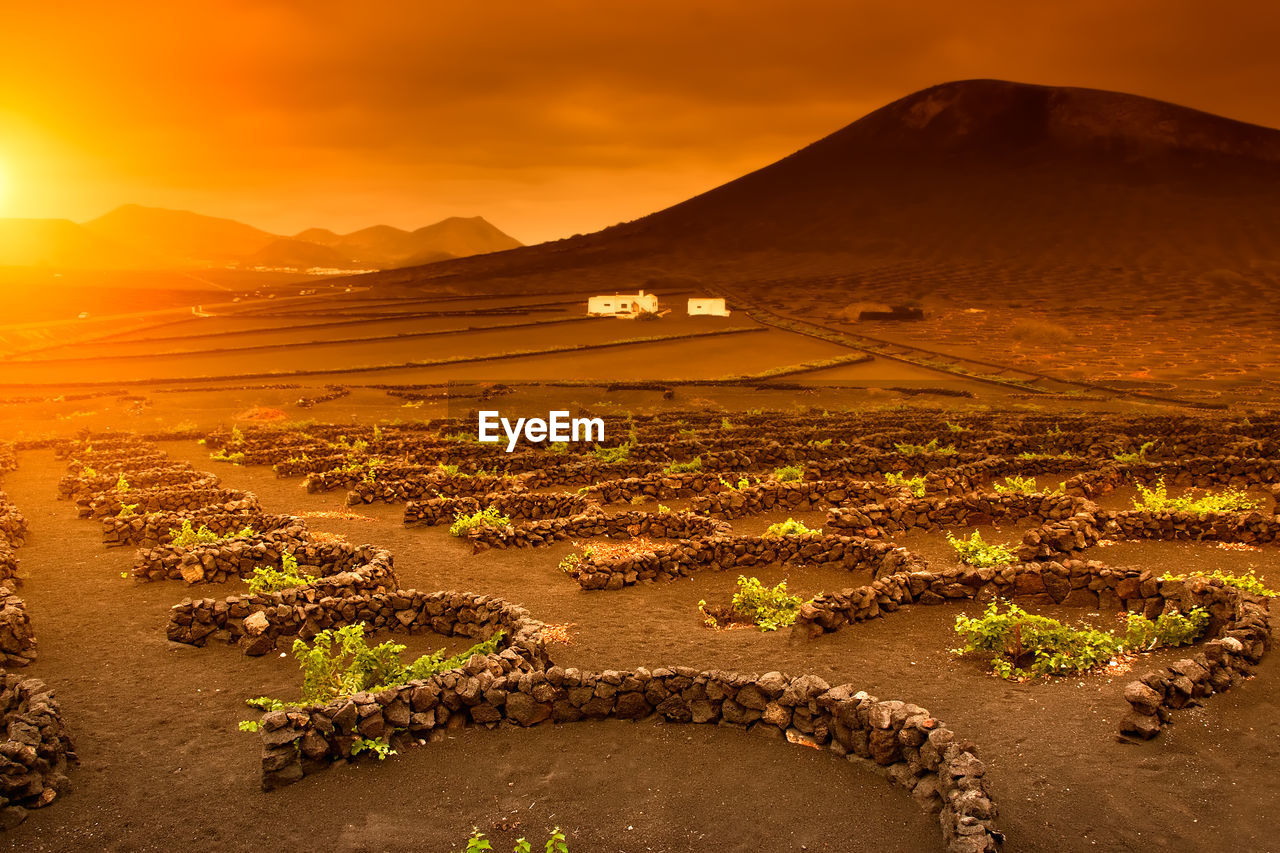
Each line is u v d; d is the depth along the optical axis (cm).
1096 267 19775
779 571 2116
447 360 10112
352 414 6550
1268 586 1855
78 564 2316
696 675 1295
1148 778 1084
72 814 1105
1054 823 1012
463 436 5038
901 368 9856
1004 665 1419
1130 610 1688
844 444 3941
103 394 7606
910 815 1043
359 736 1215
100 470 3656
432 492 3086
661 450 3831
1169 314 14800
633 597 1973
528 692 1295
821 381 8712
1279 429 4625
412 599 1766
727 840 1022
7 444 4612
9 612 1650
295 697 1452
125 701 1449
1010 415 5816
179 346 11675
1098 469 3031
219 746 1282
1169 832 989
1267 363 10106
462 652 1642
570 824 1062
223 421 6153
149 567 2127
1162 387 8469
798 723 1231
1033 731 1212
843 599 1689
